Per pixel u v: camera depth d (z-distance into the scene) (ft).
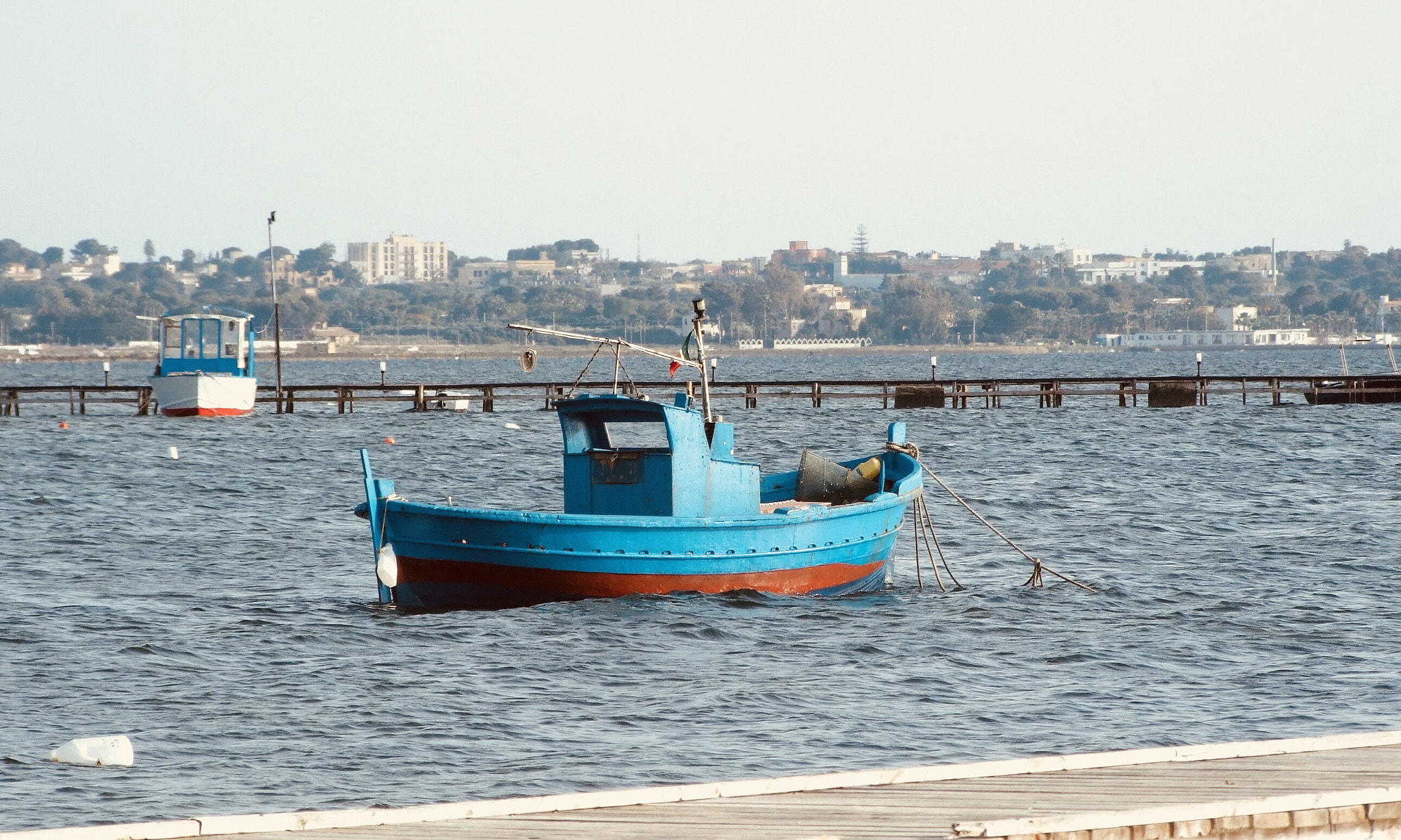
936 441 615.57
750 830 112.78
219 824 114.83
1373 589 274.36
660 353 263.08
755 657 218.59
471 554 242.37
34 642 229.04
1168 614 251.80
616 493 253.65
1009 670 212.64
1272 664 214.90
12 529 362.33
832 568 266.36
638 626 234.99
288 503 417.90
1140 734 177.78
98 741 168.96
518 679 205.87
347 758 170.60
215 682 205.46
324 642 229.04
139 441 634.02
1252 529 355.77
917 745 174.29
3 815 150.41
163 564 307.99
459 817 118.21
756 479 265.13
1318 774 124.98
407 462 553.64
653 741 176.35
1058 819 112.16
